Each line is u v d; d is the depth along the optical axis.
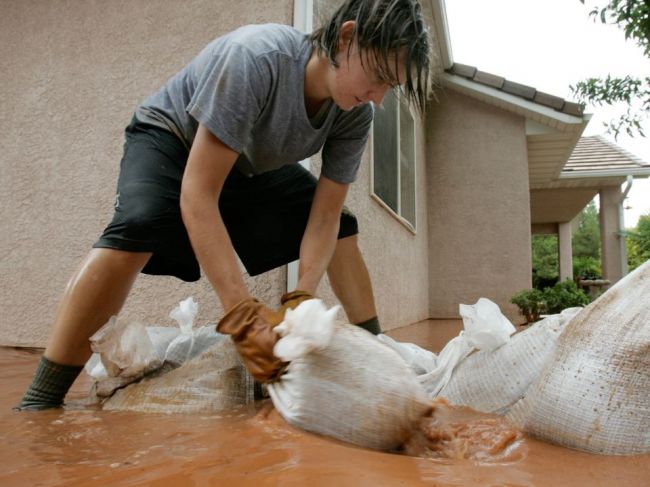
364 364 1.31
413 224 7.42
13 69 4.11
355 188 4.32
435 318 8.66
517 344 1.71
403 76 1.49
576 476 1.08
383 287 5.32
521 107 8.21
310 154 1.94
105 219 3.78
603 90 4.48
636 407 1.25
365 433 1.26
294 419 1.31
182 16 3.71
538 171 10.82
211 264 1.55
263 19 3.48
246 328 1.46
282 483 0.93
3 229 4.01
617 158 11.89
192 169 1.57
